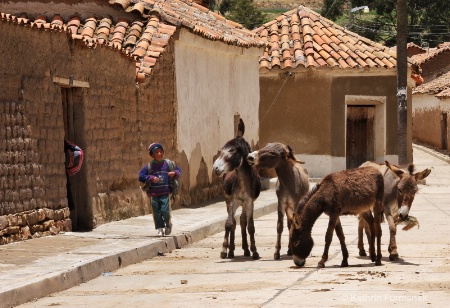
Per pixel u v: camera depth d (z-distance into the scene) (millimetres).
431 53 62500
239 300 10328
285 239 17094
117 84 18359
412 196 13164
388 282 11281
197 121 23312
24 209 14781
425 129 55188
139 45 20312
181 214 20312
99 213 17266
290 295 10516
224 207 22094
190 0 30266
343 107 33844
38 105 15281
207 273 12695
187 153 22375
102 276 12719
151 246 14750
